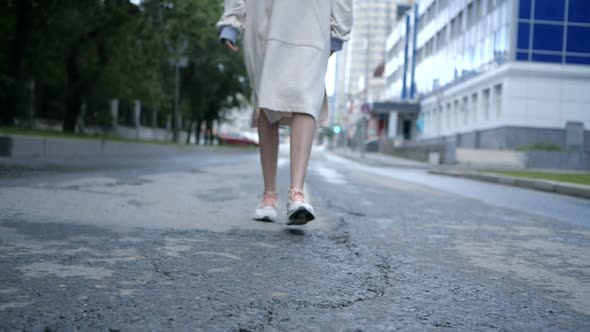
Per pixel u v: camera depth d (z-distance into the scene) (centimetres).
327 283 201
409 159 3253
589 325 165
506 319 168
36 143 1033
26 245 236
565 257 283
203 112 3531
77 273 195
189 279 195
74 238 257
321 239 296
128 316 152
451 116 3866
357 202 542
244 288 188
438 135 4153
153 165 1053
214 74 3041
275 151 344
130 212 357
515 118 2875
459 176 1494
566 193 945
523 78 2861
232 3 319
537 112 2873
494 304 185
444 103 4059
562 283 221
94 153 1338
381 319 162
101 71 1717
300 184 300
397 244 299
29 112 1866
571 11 2841
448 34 3947
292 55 302
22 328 139
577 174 1608
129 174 734
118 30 1619
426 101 4588
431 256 269
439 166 2423
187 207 404
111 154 1461
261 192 567
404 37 5344
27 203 366
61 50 1659
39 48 1634
